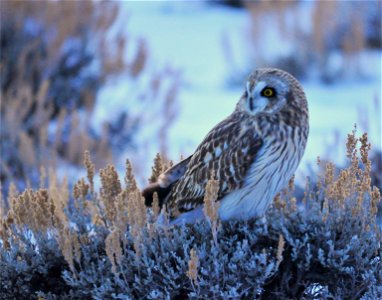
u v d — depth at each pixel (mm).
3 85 17938
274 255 7668
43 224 7859
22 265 7719
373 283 7492
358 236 7738
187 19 34625
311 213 8055
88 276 7477
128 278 7457
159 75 18312
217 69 26953
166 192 8680
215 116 21672
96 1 19281
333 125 20125
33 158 13906
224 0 37656
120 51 18484
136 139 18219
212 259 7305
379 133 17250
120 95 19766
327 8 25953
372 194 7754
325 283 7719
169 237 7676
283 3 26234
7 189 13484
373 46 29047
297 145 8383
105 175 8117
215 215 7227
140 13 35625
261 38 25938
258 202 8344
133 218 7312
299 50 25641
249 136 8227
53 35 18781
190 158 8703
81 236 7746
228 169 8219
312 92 24094
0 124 14898
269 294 7738
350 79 25297
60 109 18453
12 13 18375
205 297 7230
